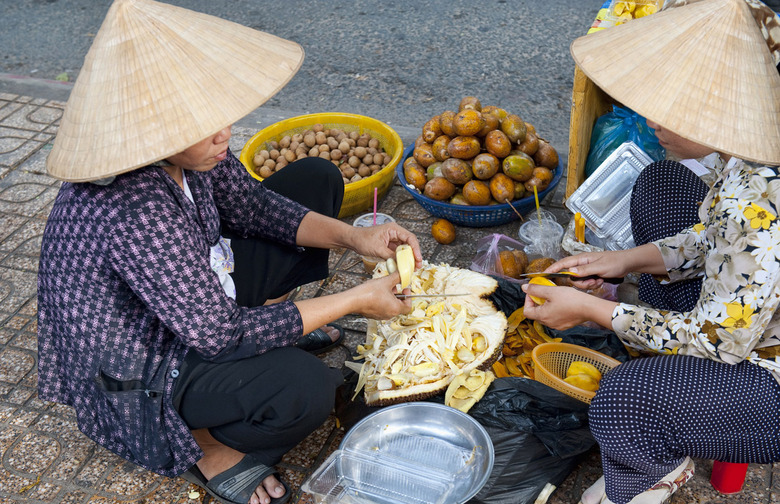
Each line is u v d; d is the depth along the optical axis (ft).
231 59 5.05
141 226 5.10
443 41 16.07
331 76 14.92
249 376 5.75
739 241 4.97
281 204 7.18
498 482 6.21
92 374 5.67
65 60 16.08
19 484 6.84
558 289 6.21
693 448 5.54
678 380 5.32
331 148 10.77
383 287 6.36
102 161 4.70
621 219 8.80
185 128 4.76
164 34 4.89
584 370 6.88
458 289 7.46
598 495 6.20
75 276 5.39
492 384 6.82
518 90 14.02
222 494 6.42
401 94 14.11
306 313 5.93
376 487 6.10
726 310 5.08
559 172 9.84
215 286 5.49
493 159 9.32
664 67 4.89
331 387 6.03
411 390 6.70
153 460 5.93
